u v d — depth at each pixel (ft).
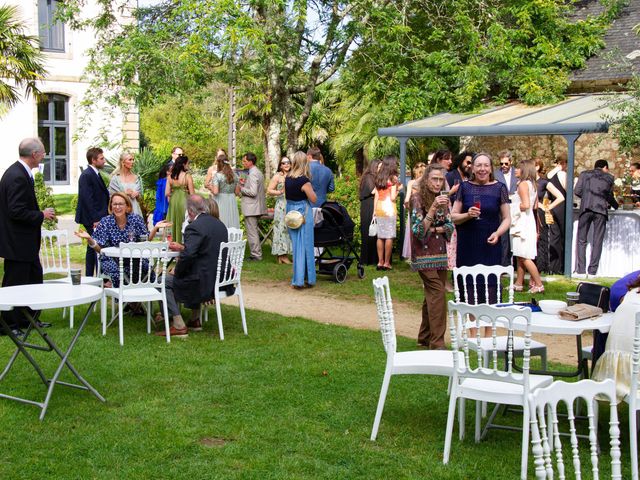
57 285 19.56
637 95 35.99
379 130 44.11
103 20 51.55
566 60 49.08
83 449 15.87
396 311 30.48
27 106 85.30
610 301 17.38
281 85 51.90
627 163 48.98
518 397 14.99
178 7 47.44
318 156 39.42
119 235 26.86
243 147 116.47
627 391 14.58
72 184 88.84
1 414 17.81
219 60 48.47
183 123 116.88
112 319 26.58
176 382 20.45
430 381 20.88
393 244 45.19
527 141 54.49
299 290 34.71
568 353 24.23
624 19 53.93
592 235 37.73
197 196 25.45
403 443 16.48
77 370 21.34
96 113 86.84
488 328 22.97
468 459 15.58
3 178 24.56
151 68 47.83
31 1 84.23
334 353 23.52
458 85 49.42
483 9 50.06
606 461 15.49
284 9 48.01
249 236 42.73
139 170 57.41
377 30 49.32
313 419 17.83
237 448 15.98
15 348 23.41
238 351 23.63
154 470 14.84
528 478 14.66
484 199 23.00
